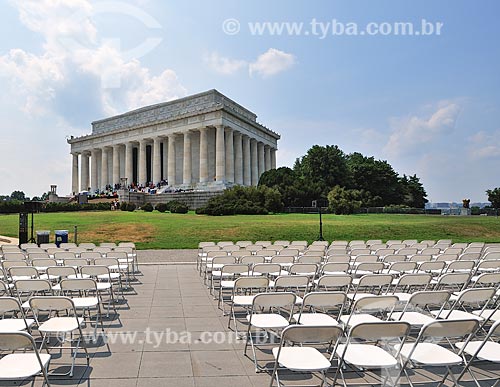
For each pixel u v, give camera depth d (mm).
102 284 10070
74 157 111500
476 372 6113
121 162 104000
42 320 8883
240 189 61844
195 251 24344
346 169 87875
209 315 9453
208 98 89438
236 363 6480
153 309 10023
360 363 5145
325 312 9312
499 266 11930
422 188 103562
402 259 12773
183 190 81688
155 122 92125
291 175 74438
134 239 30547
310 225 36688
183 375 6004
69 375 5949
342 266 10969
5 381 5715
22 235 27047
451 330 5102
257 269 10172
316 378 5918
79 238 31344
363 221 42938
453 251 15016
